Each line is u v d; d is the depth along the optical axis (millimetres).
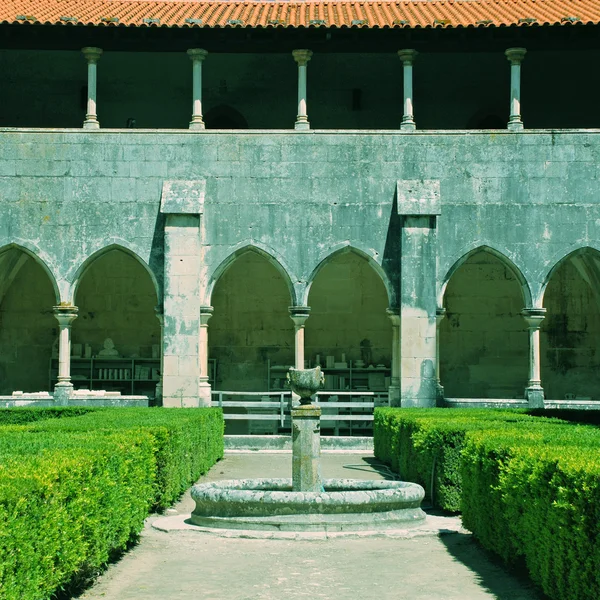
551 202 27719
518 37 27922
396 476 20672
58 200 27859
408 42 28234
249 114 31781
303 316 27656
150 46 28359
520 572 11570
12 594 8133
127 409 23422
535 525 10172
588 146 27750
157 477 15617
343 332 32875
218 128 31812
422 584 10992
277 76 31828
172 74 31875
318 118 31859
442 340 32719
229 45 28422
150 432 15055
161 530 14148
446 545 13180
